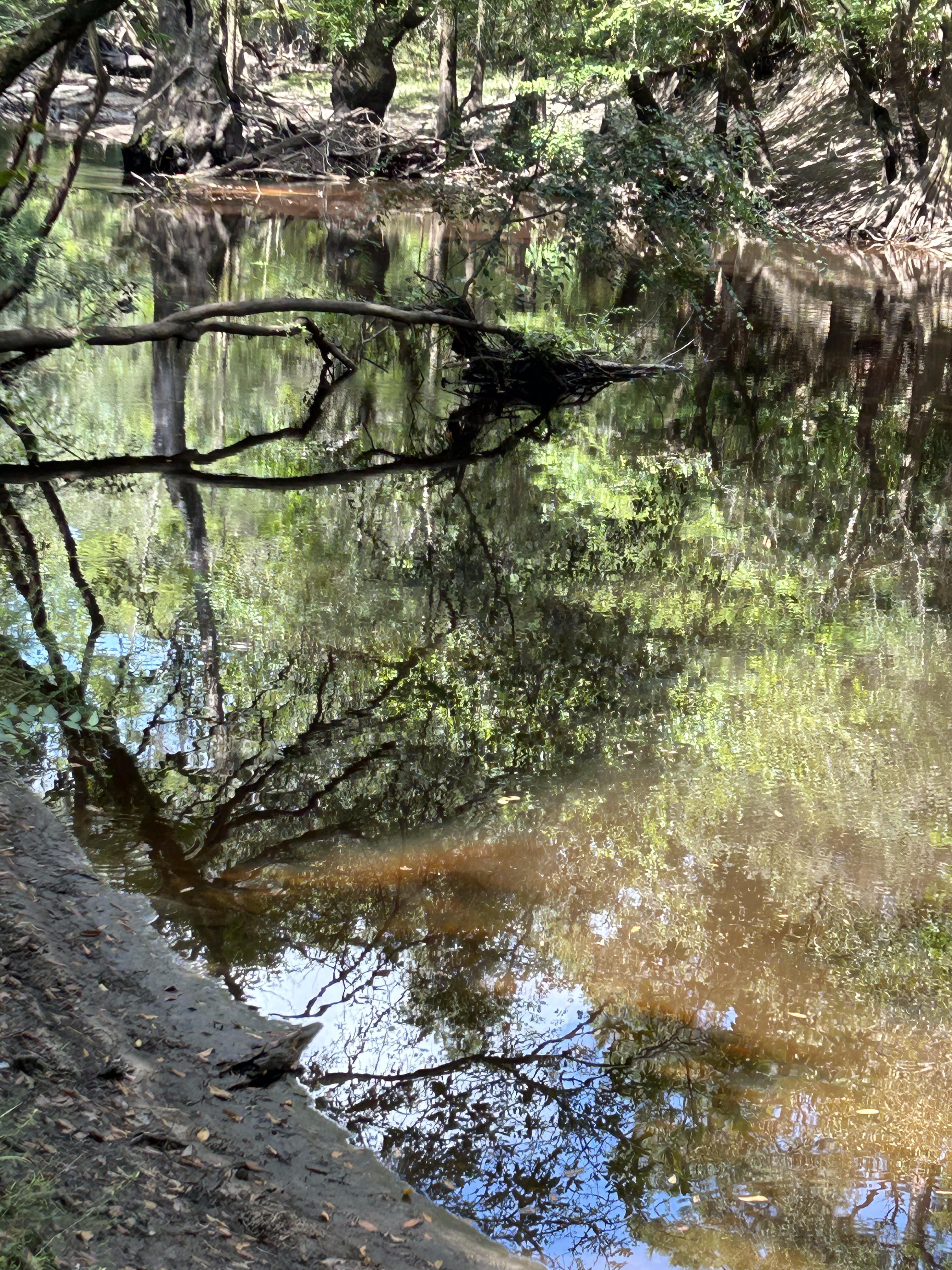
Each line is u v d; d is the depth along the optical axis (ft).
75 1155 9.40
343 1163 10.57
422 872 15.72
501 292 63.62
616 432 42.80
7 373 43.78
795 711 21.47
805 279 84.33
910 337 62.95
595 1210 10.27
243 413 42.24
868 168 114.11
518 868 15.94
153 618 23.61
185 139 102.53
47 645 21.95
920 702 21.71
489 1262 9.62
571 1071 12.09
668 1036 12.75
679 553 30.37
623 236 74.28
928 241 101.55
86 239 65.82
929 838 17.11
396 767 18.58
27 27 36.32
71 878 14.56
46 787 17.10
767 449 41.39
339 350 51.39
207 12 102.99
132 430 39.04
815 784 18.76
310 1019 12.57
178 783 17.62
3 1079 10.03
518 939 14.38
